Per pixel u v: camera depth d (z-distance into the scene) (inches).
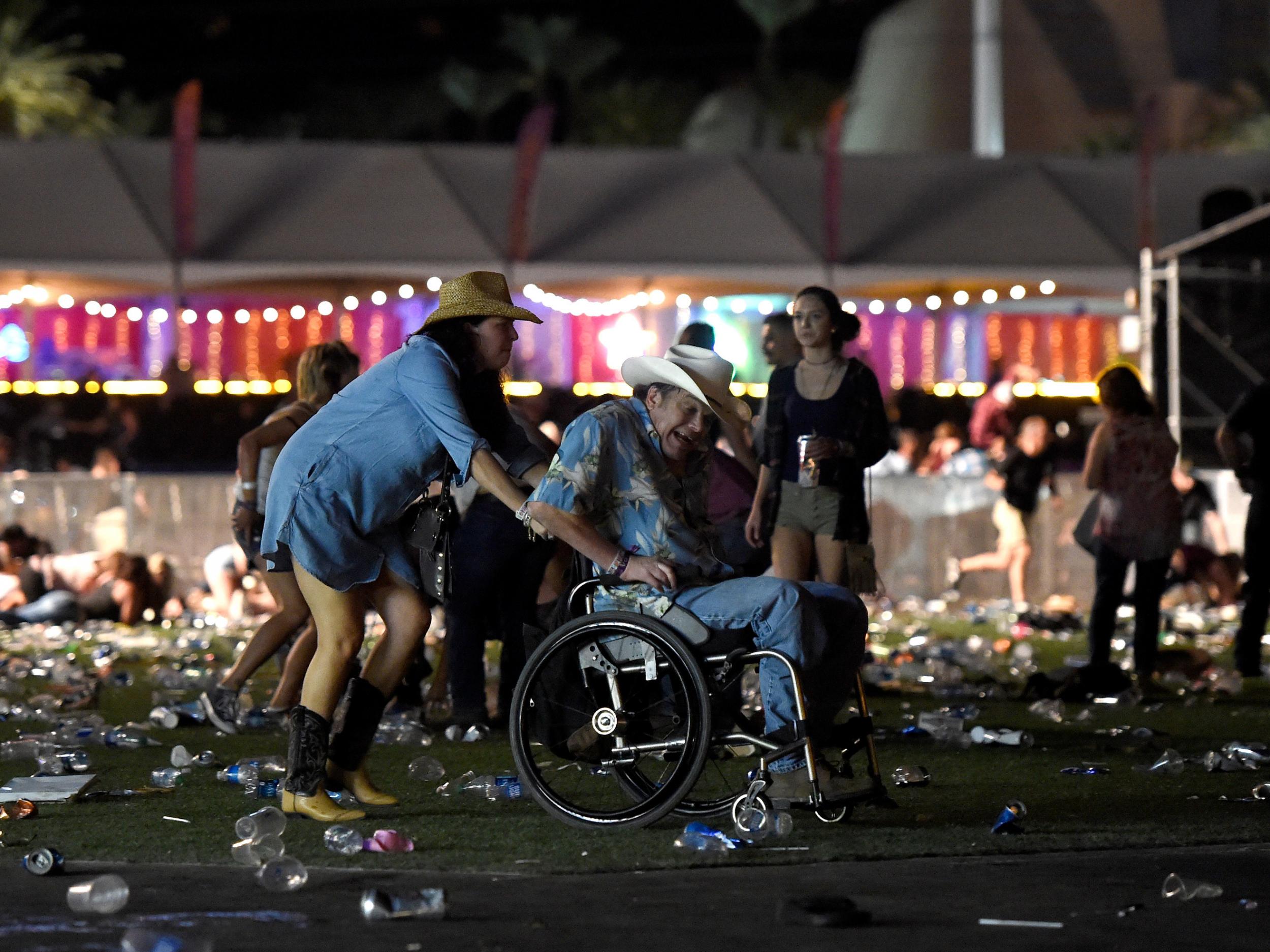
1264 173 3184.1
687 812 828.6
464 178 3112.7
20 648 1834.4
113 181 2997.0
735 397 837.8
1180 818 828.0
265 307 3811.5
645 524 812.0
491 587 1151.6
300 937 596.4
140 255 2928.2
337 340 1181.1
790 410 1130.0
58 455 3159.5
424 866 714.8
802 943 589.6
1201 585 2262.6
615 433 811.4
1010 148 6058.1
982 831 788.0
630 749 801.6
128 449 3196.4
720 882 685.3
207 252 2960.1
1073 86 6136.8
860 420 1121.4
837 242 3078.2
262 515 1141.7
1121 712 1305.4
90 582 2132.1
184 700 1344.7
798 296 1131.9
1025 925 613.3
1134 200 3174.2
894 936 599.2
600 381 4050.2
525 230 3021.7
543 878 692.1
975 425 2736.2
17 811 823.7
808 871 707.4
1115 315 3951.8
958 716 1218.6
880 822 814.5
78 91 5698.8
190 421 3361.2
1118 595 1432.1
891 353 4234.7
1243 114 6230.3
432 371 823.7
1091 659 1439.5
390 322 4067.4
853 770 970.1
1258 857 735.7
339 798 863.7
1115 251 3105.3
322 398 1165.7
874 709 1309.1
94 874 700.0
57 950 579.5
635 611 805.9
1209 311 2628.0
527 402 3358.8
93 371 3693.4
